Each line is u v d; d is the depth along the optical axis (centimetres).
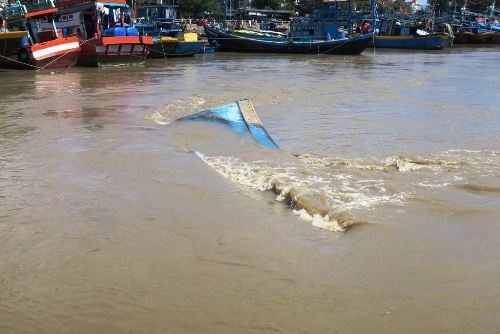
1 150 920
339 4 5444
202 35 5272
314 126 1195
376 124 1220
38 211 620
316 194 674
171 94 1741
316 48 4412
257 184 737
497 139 1056
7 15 2881
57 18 3206
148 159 859
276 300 419
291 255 504
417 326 382
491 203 656
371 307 407
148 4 5050
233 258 497
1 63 2888
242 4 9162
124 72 2681
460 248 519
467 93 1822
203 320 391
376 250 513
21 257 498
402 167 827
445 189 712
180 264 484
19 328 381
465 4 7625
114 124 1166
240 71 2777
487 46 6103
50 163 834
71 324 387
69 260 492
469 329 378
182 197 675
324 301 417
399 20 6341
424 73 2675
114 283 448
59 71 2722
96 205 643
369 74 2608
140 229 568
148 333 375
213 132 1061
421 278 456
